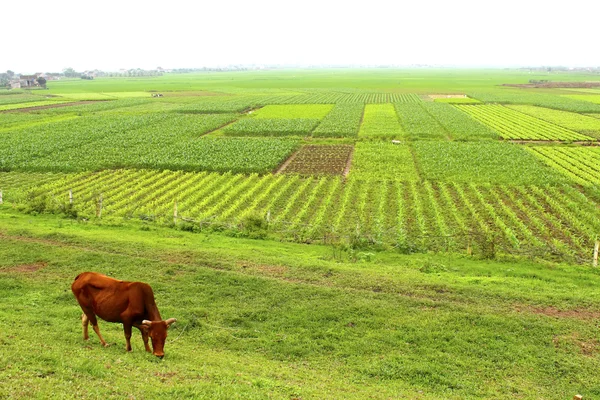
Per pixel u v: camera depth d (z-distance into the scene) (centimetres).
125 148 6372
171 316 1781
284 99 13438
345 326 1773
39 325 1591
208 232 3170
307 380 1377
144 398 1098
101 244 2595
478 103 12231
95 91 17962
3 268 2186
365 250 2836
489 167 5209
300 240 3041
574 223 3456
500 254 2770
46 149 6097
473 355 1605
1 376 1108
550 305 1983
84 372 1201
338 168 5431
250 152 6006
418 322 1797
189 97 14662
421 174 5075
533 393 1403
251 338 1677
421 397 1316
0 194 3759
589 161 5541
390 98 13750
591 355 1628
